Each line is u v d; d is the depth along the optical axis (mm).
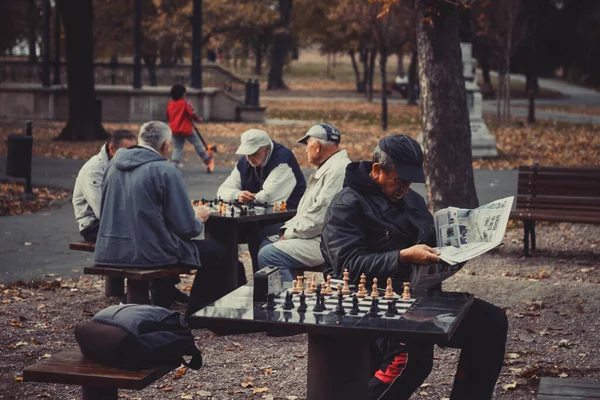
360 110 51281
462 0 12203
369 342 4543
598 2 63969
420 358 5023
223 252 8578
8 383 6953
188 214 7840
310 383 4504
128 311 4969
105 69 41688
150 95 40375
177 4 59188
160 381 7012
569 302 9273
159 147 8062
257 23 61969
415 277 4945
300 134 33688
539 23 64312
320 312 4438
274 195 9156
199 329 8586
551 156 25641
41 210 16281
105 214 7973
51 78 43656
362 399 4477
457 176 12625
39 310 9172
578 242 13125
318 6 73062
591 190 11938
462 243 4875
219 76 42812
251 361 7520
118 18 60938
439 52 12531
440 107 12570
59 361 4988
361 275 4855
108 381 4715
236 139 31438
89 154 26438
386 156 5098
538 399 4844
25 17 58812
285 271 7992
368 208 5180
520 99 67438
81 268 11422
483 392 5156
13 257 12039
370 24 35938
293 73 108750
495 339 5141
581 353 7566
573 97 72500
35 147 27688
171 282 9430
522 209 12156
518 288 9891
